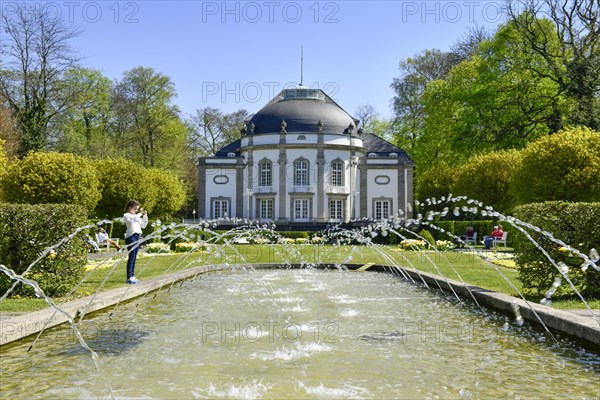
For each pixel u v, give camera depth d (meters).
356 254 24.25
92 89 54.03
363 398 4.94
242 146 58.44
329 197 55.97
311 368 5.93
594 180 22.91
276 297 11.73
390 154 58.88
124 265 18.12
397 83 57.75
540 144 24.80
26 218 10.50
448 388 5.21
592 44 35.81
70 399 4.89
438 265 17.45
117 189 35.66
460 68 48.72
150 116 57.28
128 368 5.90
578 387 5.21
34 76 39.69
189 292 12.59
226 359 6.30
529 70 39.84
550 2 37.06
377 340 7.35
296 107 58.31
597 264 9.98
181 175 60.84
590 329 6.50
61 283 10.57
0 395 4.99
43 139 41.31
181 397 4.96
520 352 6.59
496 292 9.98
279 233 42.12
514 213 11.62
